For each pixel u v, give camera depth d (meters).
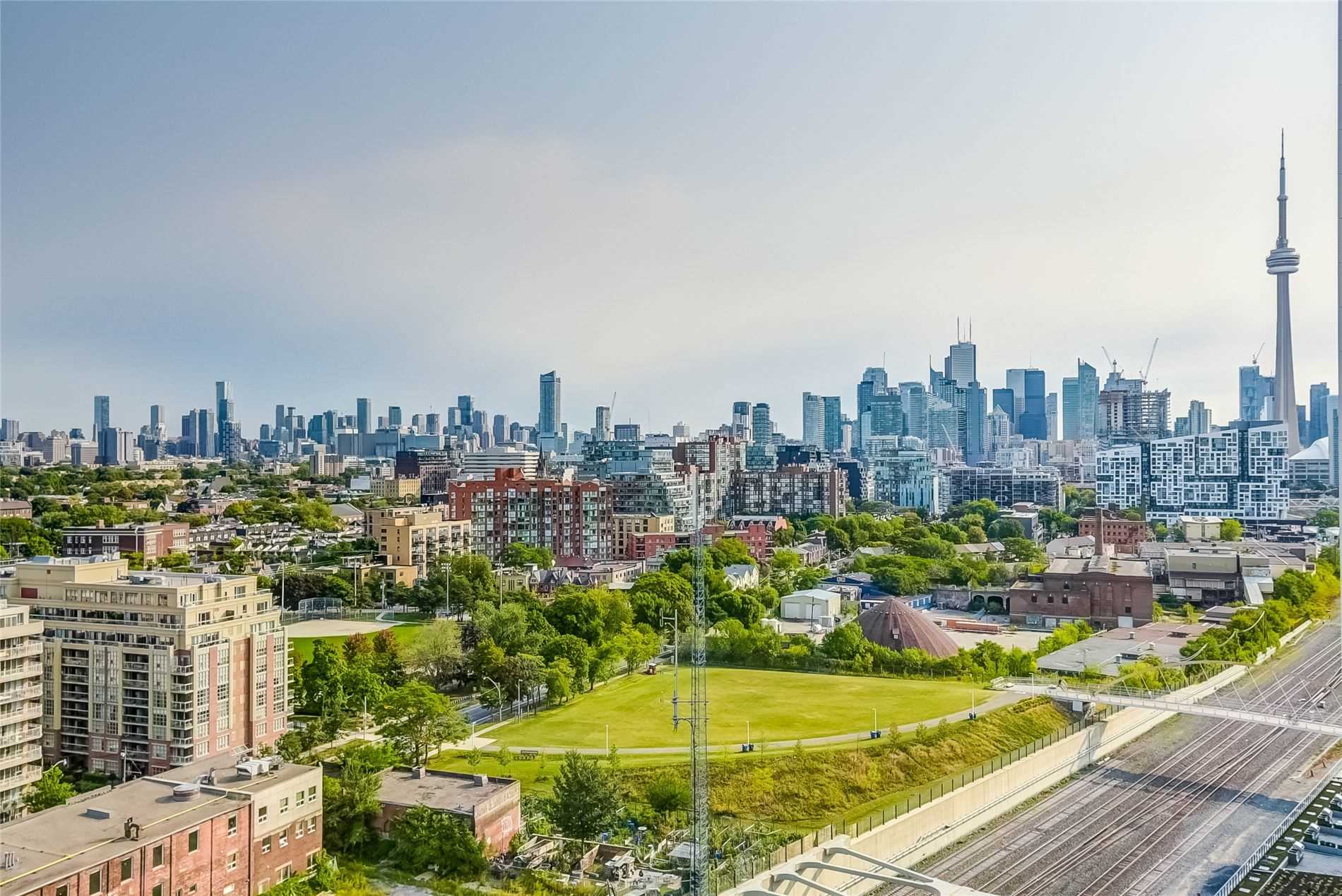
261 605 184.25
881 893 142.25
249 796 123.31
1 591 177.75
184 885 113.44
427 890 130.88
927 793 169.25
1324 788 184.00
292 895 121.88
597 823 148.50
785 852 143.62
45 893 98.44
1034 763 184.62
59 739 173.62
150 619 169.25
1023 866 151.50
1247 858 154.12
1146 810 174.88
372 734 193.38
